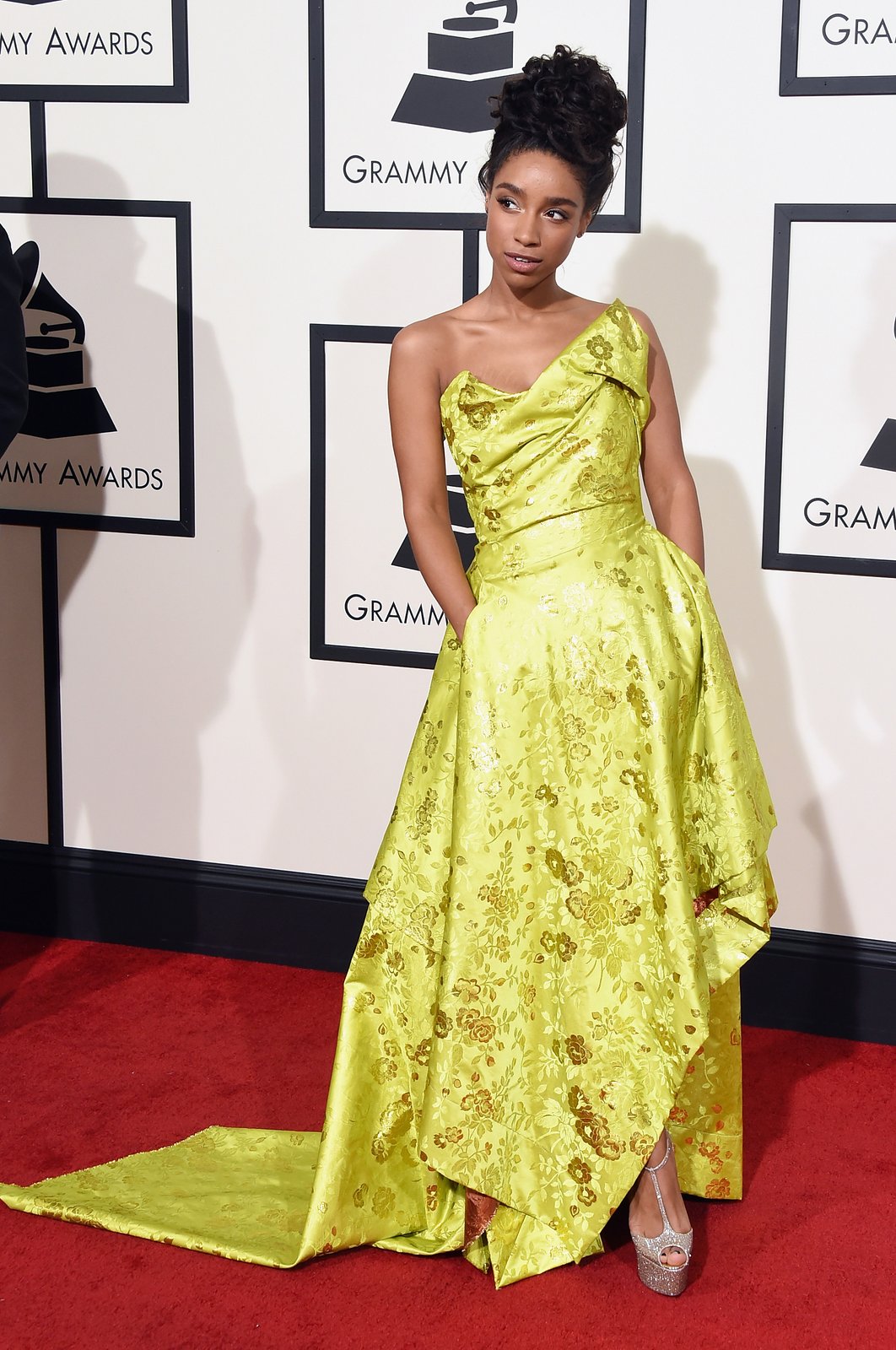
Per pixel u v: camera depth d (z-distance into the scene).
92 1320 2.03
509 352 2.03
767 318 2.81
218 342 3.11
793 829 2.95
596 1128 2.06
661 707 2.00
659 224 2.83
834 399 2.80
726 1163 2.29
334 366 3.05
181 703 3.28
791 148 2.74
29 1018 2.98
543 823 2.05
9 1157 2.44
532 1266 2.14
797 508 2.85
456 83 2.88
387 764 3.18
